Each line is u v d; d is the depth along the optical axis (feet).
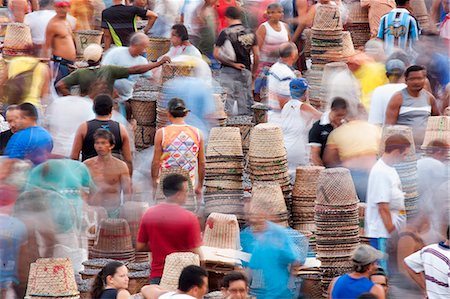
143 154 95.96
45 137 87.61
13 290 79.82
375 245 84.74
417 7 122.42
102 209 84.69
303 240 81.87
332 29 116.98
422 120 97.50
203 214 89.20
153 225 80.38
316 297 83.66
